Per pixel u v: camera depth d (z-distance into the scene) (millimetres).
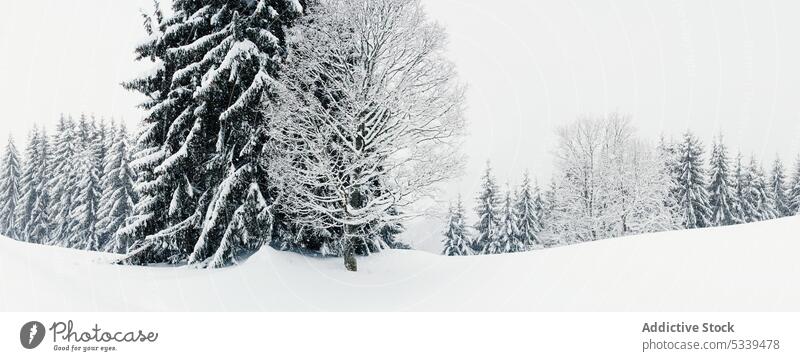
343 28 12688
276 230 13789
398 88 13016
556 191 30766
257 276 11297
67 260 10734
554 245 31609
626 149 29031
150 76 13969
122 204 32250
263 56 12906
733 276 9859
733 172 45750
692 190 38125
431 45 13141
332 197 13180
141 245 14289
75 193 37000
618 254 12406
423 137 13297
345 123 13070
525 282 11336
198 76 13422
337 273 13172
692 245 12281
